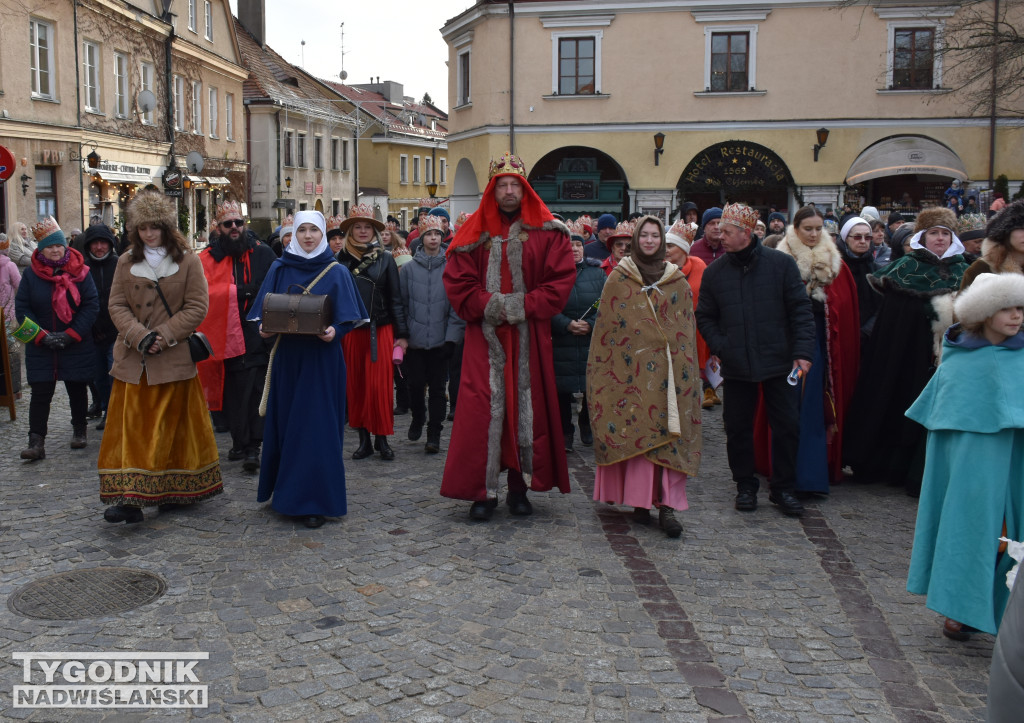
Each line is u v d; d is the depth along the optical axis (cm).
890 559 568
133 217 607
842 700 399
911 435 704
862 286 761
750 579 532
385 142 5553
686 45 2727
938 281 702
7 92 2100
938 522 460
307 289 613
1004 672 264
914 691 408
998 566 444
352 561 550
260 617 471
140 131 2822
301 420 608
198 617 470
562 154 2855
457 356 944
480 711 384
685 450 601
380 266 793
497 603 491
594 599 499
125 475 596
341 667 420
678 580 529
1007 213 526
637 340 600
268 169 4109
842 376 732
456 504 671
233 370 770
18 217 2139
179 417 625
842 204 2723
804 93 2706
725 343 649
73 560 546
